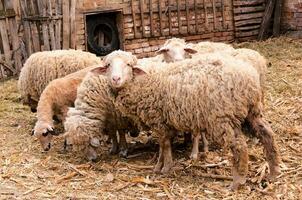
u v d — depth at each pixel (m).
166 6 9.12
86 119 4.82
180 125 4.33
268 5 9.59
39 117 5.19
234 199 4.16
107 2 8.66
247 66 4.23
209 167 4.65
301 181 4.35
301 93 6.40
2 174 4.69
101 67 4.64
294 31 9.40
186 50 5.25
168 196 4.24
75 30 8.21
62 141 5.45
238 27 9.70
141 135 5.48
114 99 4.61
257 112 4.27
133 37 8.95
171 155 4.60
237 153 4.21
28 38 8.06
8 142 5.45
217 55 4.34
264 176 4.40
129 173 4.65
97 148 5.14
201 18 9.42
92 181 4.53
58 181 4.54
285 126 5.40
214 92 4.12
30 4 8.04
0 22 7.89
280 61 7.92
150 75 4.44
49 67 5.75
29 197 4.30
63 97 5.36
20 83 5.99
